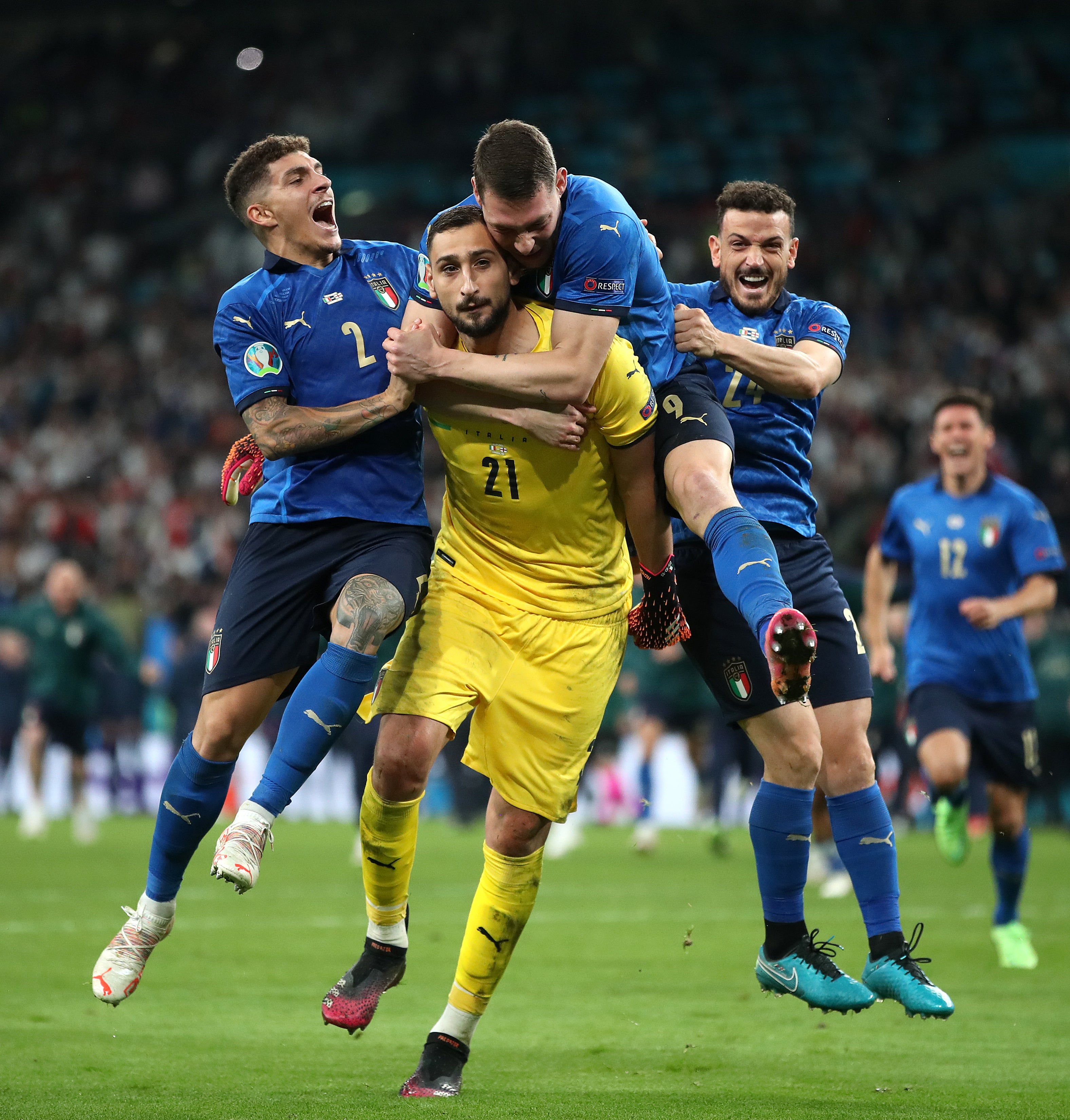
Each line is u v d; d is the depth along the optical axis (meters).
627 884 19.20
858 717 9.13
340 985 8.34
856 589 17.92
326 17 59.62
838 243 48.12
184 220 56.03
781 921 8.93
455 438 8.09
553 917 15.70
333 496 8.23
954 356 43.41
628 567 8.59
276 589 8.18
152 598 40.91
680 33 56.78
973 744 13.61
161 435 47.31
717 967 12.48
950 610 14.02
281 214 8.41
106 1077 8.21
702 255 48.09
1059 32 53.75
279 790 7.68
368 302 8.43
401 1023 10.18
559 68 56.91
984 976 12.12
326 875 20.27
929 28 55.06
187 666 30.66
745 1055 9.11
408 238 50.75
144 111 59.38
